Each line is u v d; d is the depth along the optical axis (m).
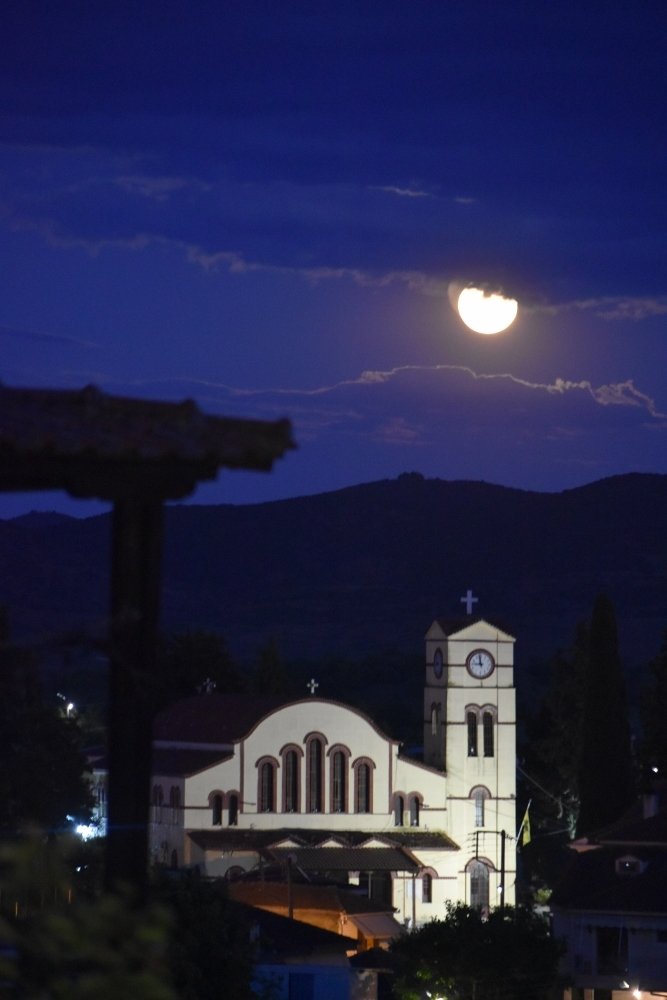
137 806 59.84
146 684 59.78
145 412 60.28
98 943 44.53
